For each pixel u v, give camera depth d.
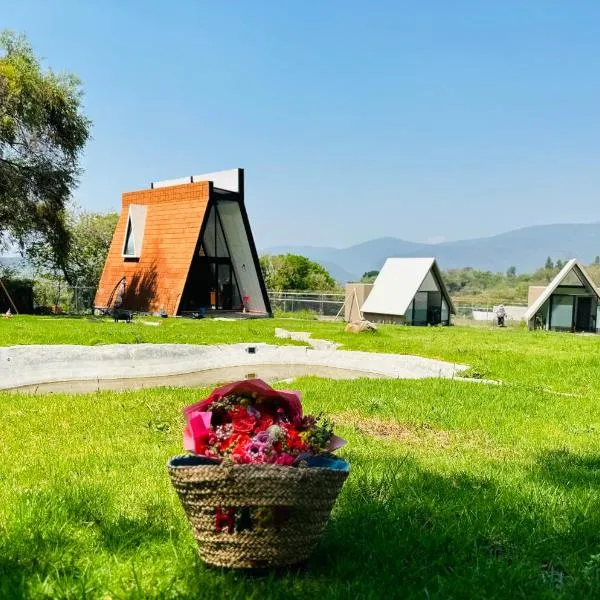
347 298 38.09
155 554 3.74
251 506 3.34
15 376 13.43
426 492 5.11
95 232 43.75
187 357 16.45
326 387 11.46
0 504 4.55
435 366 15.29
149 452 6.62
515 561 3.80
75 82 29.88
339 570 3.57
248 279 31.28
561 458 6.77
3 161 28.45
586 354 16.69
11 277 33.69
